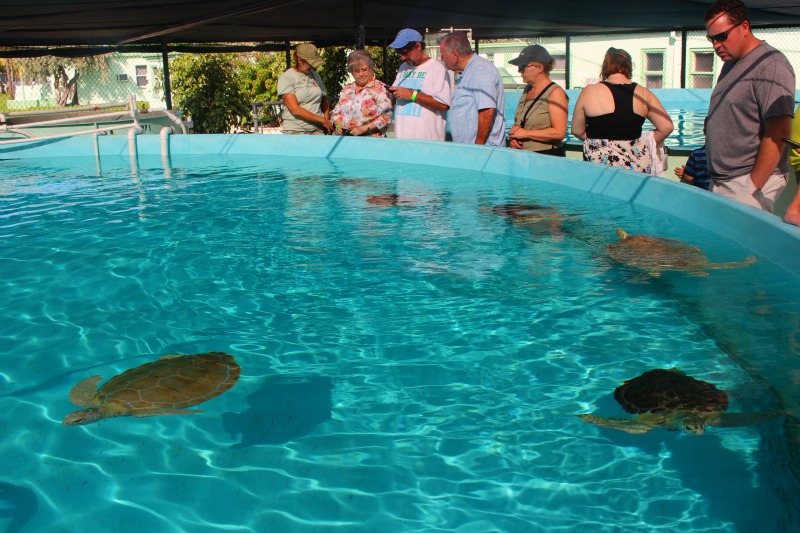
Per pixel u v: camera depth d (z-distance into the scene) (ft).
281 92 23.81
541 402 6.84
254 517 5.24
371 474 5.75
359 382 7.41
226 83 50.80
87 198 17.75
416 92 19.92
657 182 13.94
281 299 10.07
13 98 99.04
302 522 5.16
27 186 19.60
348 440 6.28
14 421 6.75
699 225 12.42
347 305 9.71
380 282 10.59
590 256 11.27
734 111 11.42
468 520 5.15
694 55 55.26
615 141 15.60
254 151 24.18
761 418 6.21
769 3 29.07
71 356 8.32
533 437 6.23
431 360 7.88
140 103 72.69
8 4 24.59
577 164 16.19
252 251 12.50
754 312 8.58
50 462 6.02
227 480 5.71
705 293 9.32
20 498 5.50
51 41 38.60
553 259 11.23
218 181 19.61
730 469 5.63
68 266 11.94
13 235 14.08
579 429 6.32
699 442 6.05
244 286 10.68
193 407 6.94
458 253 11.82
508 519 5.15
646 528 4.99
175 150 25.08
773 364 7.27
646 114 15.43
